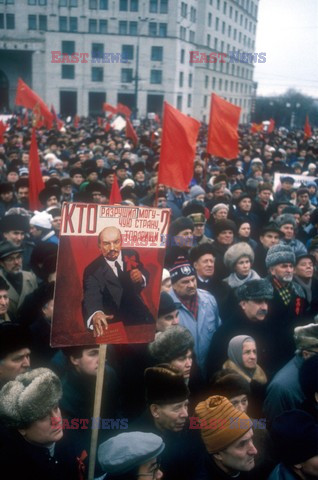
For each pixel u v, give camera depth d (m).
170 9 48.75
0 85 53.22
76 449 2.68
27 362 2.89
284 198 9.44
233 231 5.80
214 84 60.38
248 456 2.40
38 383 2.31
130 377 3.35
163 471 2.55
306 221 7.32
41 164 10.99
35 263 4.63
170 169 6.42
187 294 4.12
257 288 3.78
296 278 4.99
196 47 55.66
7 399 2.29
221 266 5.33
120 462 2.17
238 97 67.62
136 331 2.57
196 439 2.66
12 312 4.31
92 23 48.00
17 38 47.94
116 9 47.91
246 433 2.38
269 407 3.12
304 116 47.03
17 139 15.62
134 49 49.22
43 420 2.28
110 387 3.12
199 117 58.69
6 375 2.84
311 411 3.01
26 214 5.83
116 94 50.62
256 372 3.50
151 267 2.58
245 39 68.06
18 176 9.09
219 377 2.97
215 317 4.32
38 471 2.25
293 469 2.43
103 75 49.78
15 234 4.94
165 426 2.66
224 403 2.48
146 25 48.81
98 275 2.48
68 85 49.69
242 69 67.31
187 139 6.38
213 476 2.46
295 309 4.33
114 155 12.92
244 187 10.16
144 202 8.14
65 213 2.38
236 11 62.94
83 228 2.43
